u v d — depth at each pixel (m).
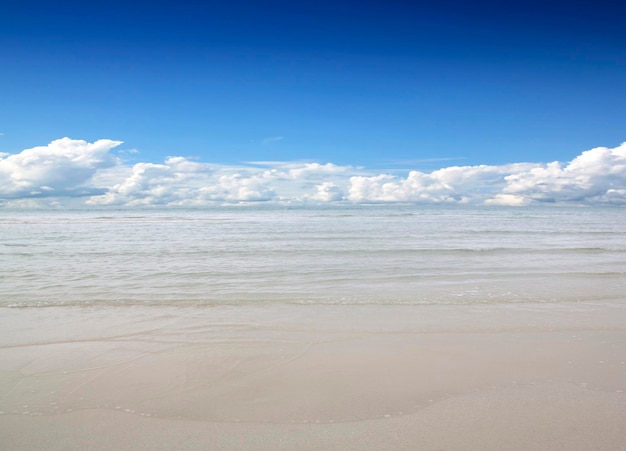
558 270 15.09
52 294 11.17
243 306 9.96
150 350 7.04
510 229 35.38
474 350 7.04
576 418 4.80
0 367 6.30
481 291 11.62
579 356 6.77
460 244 23.50
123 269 15.06
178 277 13.59
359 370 6.23
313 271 14.73
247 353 6.91
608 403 5.18
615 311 9.54
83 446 4.28
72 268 15.22
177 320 8.80
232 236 27.98
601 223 45.66
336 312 9.43
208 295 11.11
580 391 5.52
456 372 6.16
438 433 4.50
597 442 4.30
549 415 4.87
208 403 5.23
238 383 5.80
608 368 6.30
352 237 27.28
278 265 16.00
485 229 35.16
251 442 4.35
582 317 9.04
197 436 4.48
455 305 10.06
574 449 4.17
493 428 4.59
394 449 4.20
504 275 14.05
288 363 6.49
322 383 5.80
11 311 9.49
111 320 8.80
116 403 5.21
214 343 7.38
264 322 8.64
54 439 4.41
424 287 12.18
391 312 9.43
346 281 13.02
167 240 25.16
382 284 12.60
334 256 18.47
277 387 5.67
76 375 6.04
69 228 35.47
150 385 5.73
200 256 18.39
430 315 9.19
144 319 8.87
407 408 5.08
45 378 5.93
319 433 4.52
